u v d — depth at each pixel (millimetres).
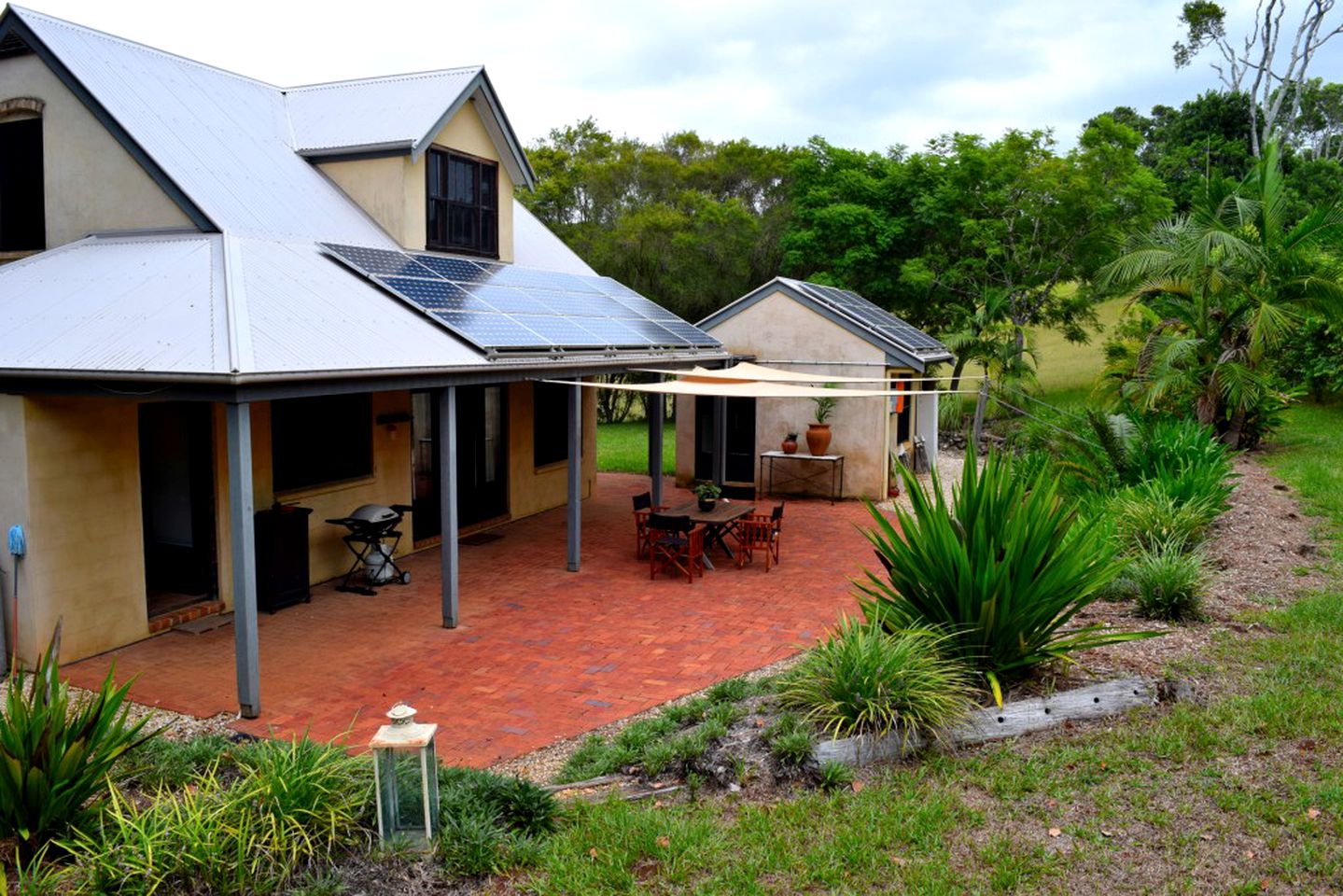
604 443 28859
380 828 5047
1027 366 28656
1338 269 19516
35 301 9664
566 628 10672
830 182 32562
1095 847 5117
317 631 10492
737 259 35219
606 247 34969
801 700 6848
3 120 11750
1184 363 19047
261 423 11289
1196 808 5449
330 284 10711
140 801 5547
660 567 13500
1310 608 8977
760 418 19422
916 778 6000
